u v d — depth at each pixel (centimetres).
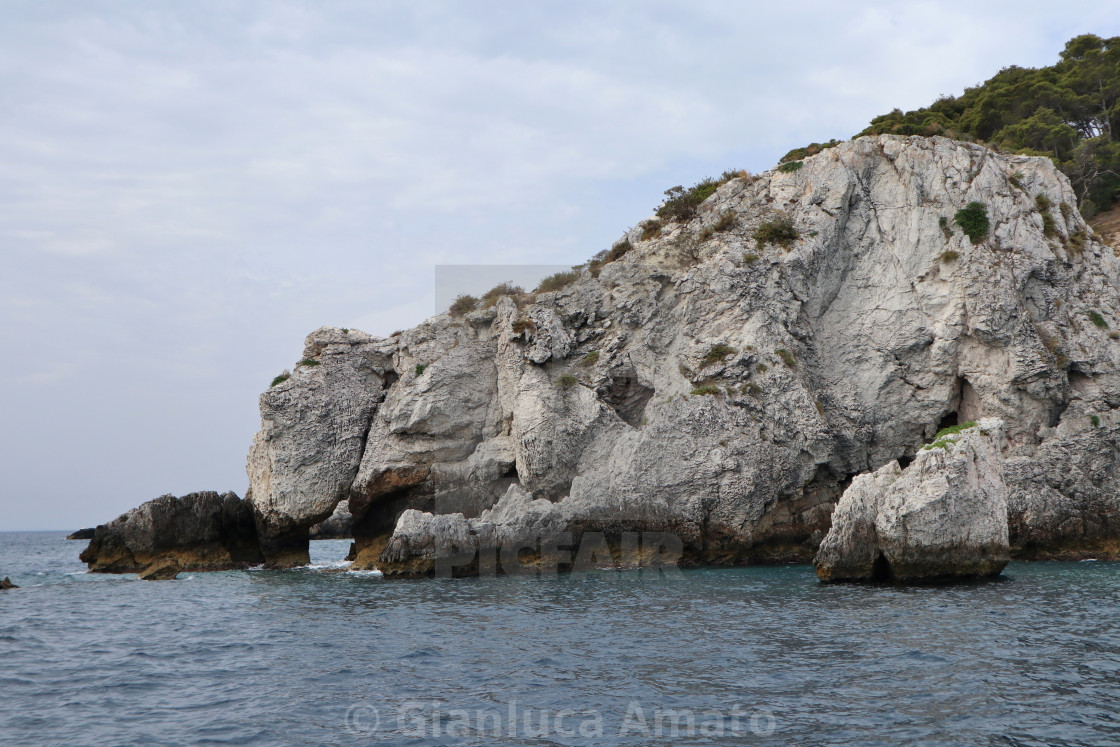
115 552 3856
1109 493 3391
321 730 1187
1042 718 1175
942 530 2534
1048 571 2875
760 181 4275
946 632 1756
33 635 2072
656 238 4259
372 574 3419
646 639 1695
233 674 1574
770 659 1518
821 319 3941
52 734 1220
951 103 6988
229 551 3988
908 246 3909
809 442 3522
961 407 3809
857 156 4091
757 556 3431
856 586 2527
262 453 3997
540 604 2181
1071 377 3622
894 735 1109
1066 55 6950
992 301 3616
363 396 4062
